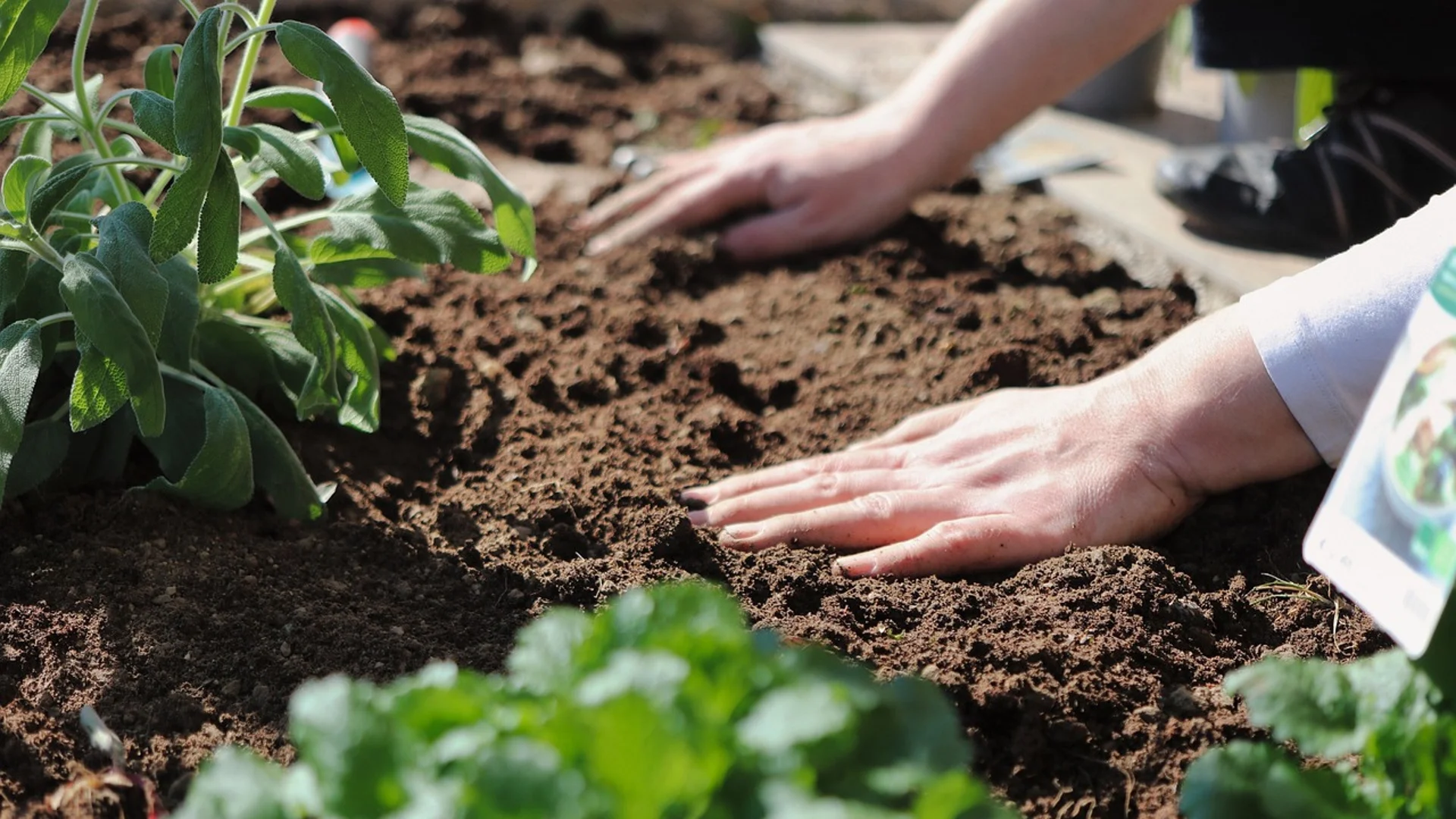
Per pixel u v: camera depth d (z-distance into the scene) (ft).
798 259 8.65
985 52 8.21
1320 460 5.19
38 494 5.25
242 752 3.35
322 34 4.78
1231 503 5.50
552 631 3.21
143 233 4.78
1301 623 4.91
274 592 4.98
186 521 5.25
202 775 3.13
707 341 7.68
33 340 4.71
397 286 7.80
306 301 5.03
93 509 5.22
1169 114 11.74
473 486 6.06
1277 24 8.04
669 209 8.88
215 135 4.51
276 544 5.32
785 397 7.12
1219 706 4.42
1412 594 3.25
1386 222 8.21
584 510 5.77
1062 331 7.45
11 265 4.98
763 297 8.18
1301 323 4.91
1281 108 9.95
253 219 8.62
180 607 4.79
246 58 5.45
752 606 5.01
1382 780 3.42
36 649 4.56
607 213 9.11
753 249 8.59
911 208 9.41
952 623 4.85
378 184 4.78
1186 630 4.83
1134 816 4.08
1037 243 8.89
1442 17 7.82
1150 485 5.24
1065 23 7.97
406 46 12.86
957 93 8.29
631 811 2.77
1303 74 9.05
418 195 5.59
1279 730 3.45
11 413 4.54
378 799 2.86
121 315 4.43
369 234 5.39
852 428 6.72
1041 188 10.06
